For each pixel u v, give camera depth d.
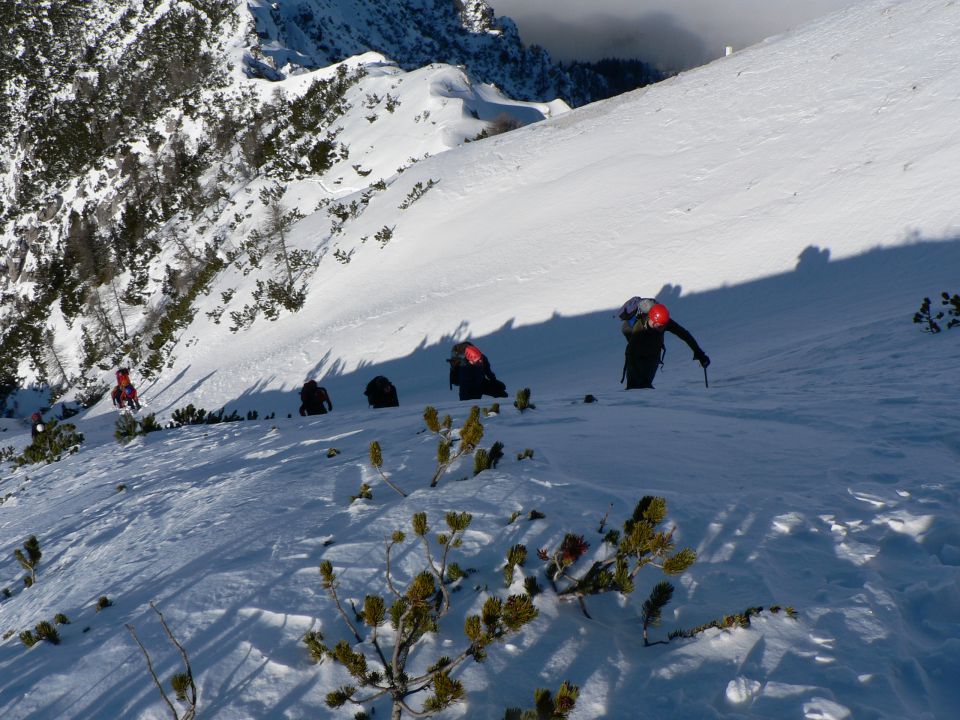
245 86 105.81
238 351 35.91
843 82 29.67
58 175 117.25
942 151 20.59
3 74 153.12
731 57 42.31
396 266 35.16
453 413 5.88
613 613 2.16
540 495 2.97
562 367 18.92
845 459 3.41
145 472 7.56
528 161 39.16
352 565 2.55
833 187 22.08
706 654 1.84
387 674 1.80
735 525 2.61
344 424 7.40
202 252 63.56
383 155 62.81
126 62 142.88
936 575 2.11
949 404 4.43
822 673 1.70
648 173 30.47
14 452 16.25
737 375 8.57
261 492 4.12
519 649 1.98
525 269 27.62
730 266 20.97
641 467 3.42
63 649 2.42
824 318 14.50
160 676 2.05
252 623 2.26
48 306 85.62
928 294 13.07
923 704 1.56
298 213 56.00
